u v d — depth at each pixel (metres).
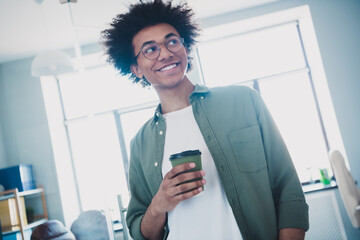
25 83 1.55
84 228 1.45
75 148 1.52
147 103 3.06
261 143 0.82
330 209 3.05
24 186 1.45
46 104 1.53
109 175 1.55
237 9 3.45
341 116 3.35
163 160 0.90
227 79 3.73
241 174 0.80
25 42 1.57
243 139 0.83
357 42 3.38
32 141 1.51
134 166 1.03
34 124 1.53
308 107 3.68
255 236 0.77
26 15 1.57
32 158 1.50
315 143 3.63
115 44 1.03
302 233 0.73
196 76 2.80
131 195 1.02
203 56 3.77
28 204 1.46
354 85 3.36
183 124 0.90
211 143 0.83
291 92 3.69
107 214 1.48
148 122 1.02
